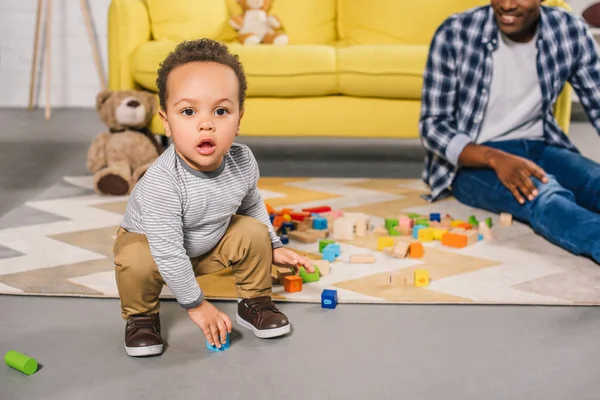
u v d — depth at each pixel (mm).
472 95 2414
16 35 4762
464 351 1408
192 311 1383
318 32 3494
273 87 2873
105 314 1587
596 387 1271
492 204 2316
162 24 3201
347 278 1783
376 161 3365
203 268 1532
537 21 2367
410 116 2924
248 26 3352
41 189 2697
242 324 1532
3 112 4609
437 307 1625
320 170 3154
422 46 2953
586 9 4434
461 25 2428
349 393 1244
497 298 1648
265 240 1487
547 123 2416
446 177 2520
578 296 1659
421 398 1229
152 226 1322
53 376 1308
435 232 2090
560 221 1975
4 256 1916
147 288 1411
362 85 2869
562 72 2387
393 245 2020
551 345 1436
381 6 3445
